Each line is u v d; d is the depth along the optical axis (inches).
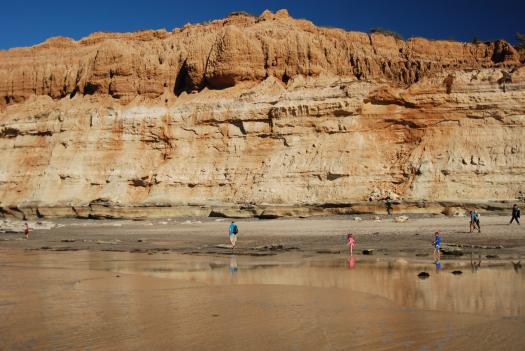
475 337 348.5
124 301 499.8
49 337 374.0
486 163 1796.3
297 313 433.7
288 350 336.5
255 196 1967.3
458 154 1831.9
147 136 2245.3
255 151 2094.0
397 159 1911.9
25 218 2249.0
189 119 2207.2
